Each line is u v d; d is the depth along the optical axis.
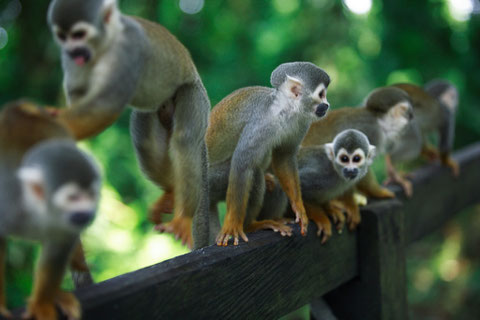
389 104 1.56
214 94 2.73
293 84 1.32
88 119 1.11
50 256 1.03
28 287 1.83
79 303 1.04
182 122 1.26
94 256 2.02
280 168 1.33
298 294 1.25
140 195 2.31
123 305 1.06
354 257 1.33
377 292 1.33
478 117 2.46
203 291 1.12
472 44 2.51
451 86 1.87
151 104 1.21
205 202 1.33
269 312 1.21
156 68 1.19
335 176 1.35
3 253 1.04
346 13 2.67
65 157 1.00
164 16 2.60
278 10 2.79
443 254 2.77
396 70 2.48
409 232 1.54
